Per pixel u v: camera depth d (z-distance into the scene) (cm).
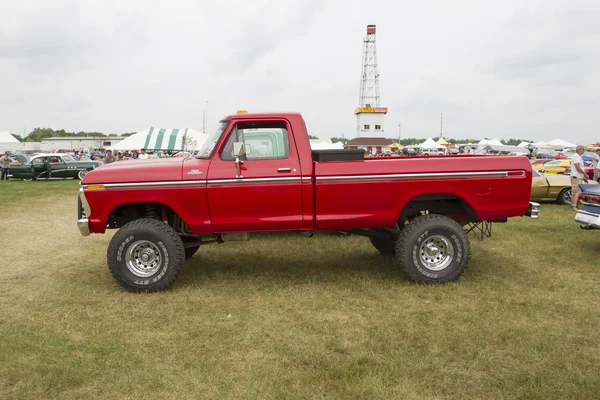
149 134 2464
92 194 545
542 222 1019
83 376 351
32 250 809
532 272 626
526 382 338
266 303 514
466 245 571
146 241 551
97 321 466
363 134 7106
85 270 670
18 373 354
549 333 423
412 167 565
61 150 6688
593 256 709
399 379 345
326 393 329
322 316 474
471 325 443
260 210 558
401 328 438
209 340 419
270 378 349
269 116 567
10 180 2703
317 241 836
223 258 719
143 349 400
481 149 4756
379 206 567
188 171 551
